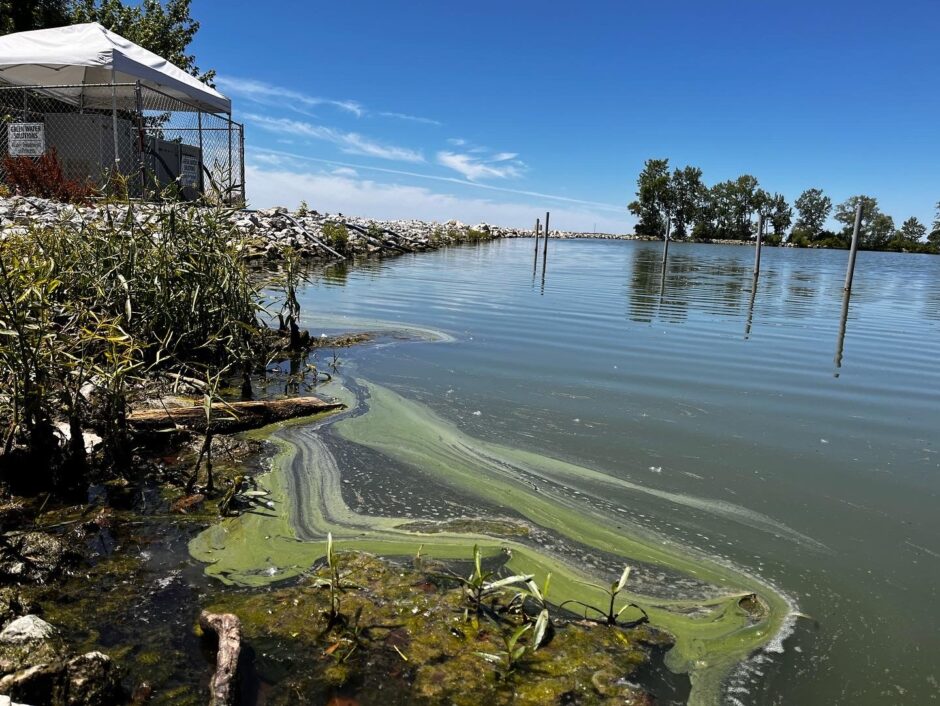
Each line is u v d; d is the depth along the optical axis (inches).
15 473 114.1
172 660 74.9
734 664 79.9
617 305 390.3
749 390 200.8
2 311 119.9
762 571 101.6
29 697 65.1
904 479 136.9
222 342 199.9
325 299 370.3
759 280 631.8
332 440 150.9
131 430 132.6
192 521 109.3
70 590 87.4
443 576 94.3
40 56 481.4
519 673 75.4
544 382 204.1
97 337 135.0
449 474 134.9
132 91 607.5
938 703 74.6
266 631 80.7
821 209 3240.7
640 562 103.3
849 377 220.2
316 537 107.1
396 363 223.9
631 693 73.3
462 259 786.2
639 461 143.7
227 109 617.0
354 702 70.0
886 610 92.1
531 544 107.7
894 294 540.1
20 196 448.8
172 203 214.2
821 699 74.7
